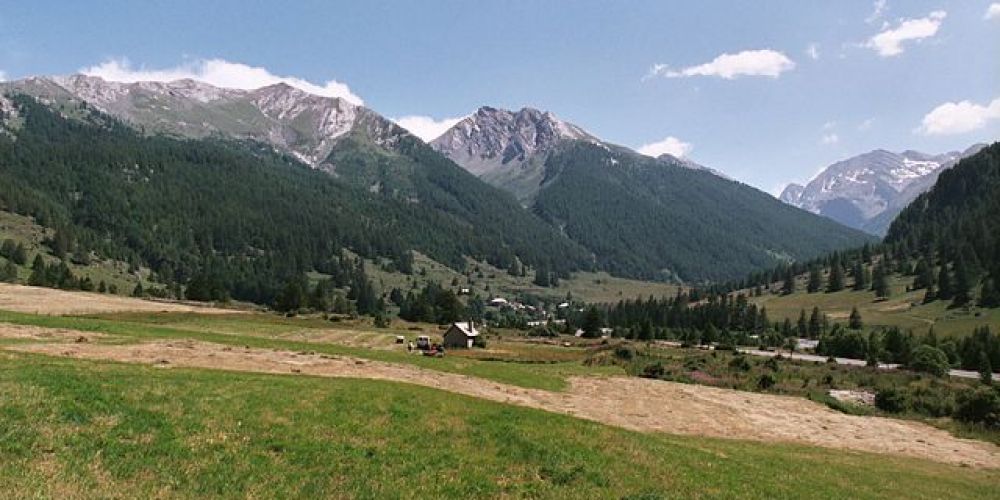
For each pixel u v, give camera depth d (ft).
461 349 387.14
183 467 61.77
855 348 501.97
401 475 68.13
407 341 382.83
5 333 152.05
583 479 73.10
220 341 196.75
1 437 61.16
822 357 508.12
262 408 85.25
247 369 141.90
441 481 67.77
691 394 227.81
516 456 79.05
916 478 122.52
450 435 85.20
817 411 222.28
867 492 96.89
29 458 58.29
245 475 62.18
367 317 620.49
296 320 469.57
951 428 210.18
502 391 176.45
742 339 614.75
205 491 57.36
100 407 74.23
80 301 391.65
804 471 105.91
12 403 70.13
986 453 174.81
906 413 235.20
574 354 390.63
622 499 68.28
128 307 395.75
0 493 50.44
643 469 80.33
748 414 201.26
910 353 418.92
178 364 134.92
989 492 119.55
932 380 315.37
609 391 212.43
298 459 68.69
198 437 70.28
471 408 102.83
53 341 149.18
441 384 167.63
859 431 192.54
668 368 318.65
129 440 66.49
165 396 84.02
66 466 57.62
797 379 309.42
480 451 79.87
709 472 85.51
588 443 88.69
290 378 116.78
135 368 107.24
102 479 56.34
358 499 60.39
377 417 88.79
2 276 632.38
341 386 108.99
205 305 576.20
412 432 83.82
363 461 70.49
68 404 73.00
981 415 218.38
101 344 153.69
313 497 59.52
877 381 306.96
